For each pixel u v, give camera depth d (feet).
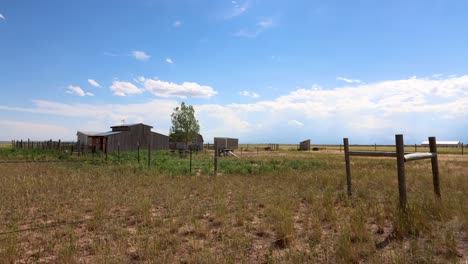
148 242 17.40
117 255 15.79
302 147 231.50
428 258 14.11
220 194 33.30
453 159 97.25
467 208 22.56
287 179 45.73
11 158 86.38
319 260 15.07
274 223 21.58
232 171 59.62
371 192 32.42
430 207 22.88
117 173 52.26
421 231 18.39
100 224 21.89
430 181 39.81
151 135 151.53
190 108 183.32
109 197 31.30
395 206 24.44
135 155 101.24
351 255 14.93
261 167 64.85
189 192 35.42
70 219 23.35
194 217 23.32
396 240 17.48
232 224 22.06
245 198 30.78
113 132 140.56
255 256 16.05
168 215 24.16
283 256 15.51
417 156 24.84
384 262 14.39
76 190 35.53
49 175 47.80
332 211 23.71
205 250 16.12
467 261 14.37
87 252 16.78
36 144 160.15
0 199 29.76
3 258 15.24
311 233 19.54
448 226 19.51
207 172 57.52
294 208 26.68
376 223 21.34
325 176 45.73
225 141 164.45
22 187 36.24
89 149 116.67
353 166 70.59
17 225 21.70
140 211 25.34
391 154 25.49
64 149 127.13
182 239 18.84
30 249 17.22
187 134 181.37
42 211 26.27
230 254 15.61
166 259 15.16
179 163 75.72
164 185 39.78
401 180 22.71
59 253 16.22
